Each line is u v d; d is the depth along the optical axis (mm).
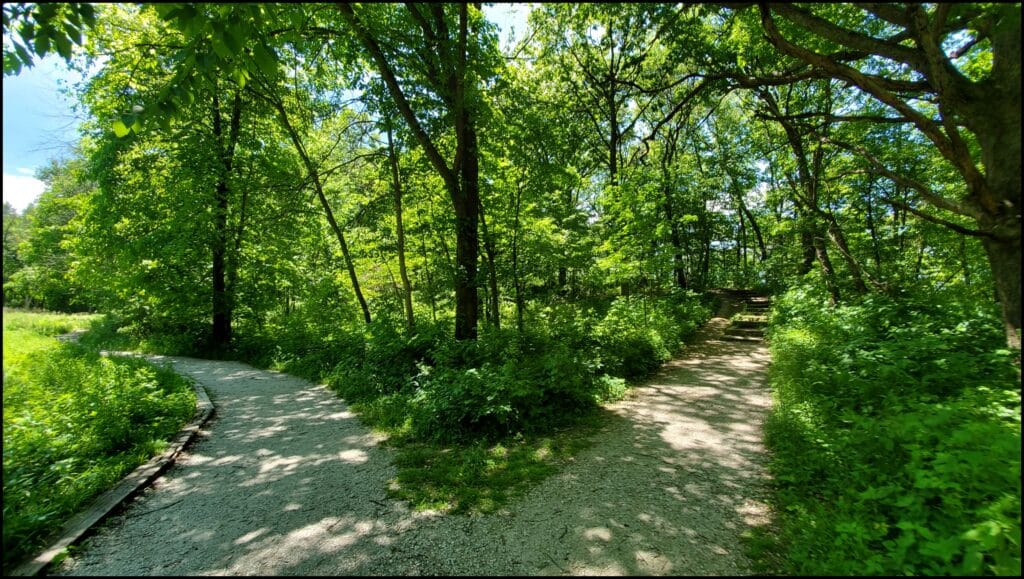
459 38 6727
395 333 9531
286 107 12281
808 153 11500
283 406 7508
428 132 8742
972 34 3650
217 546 3205
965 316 6309
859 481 3258
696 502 3604
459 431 5375
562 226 16312
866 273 10453
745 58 8859
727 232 25016
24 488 3438
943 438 3107
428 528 3379
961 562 2336
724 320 15914
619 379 7402
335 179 15000
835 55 4258
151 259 13734
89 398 5266
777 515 3336
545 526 3342
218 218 14000
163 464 4684
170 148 13055
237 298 15320
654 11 4039
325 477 4426
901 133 10578
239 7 3471
